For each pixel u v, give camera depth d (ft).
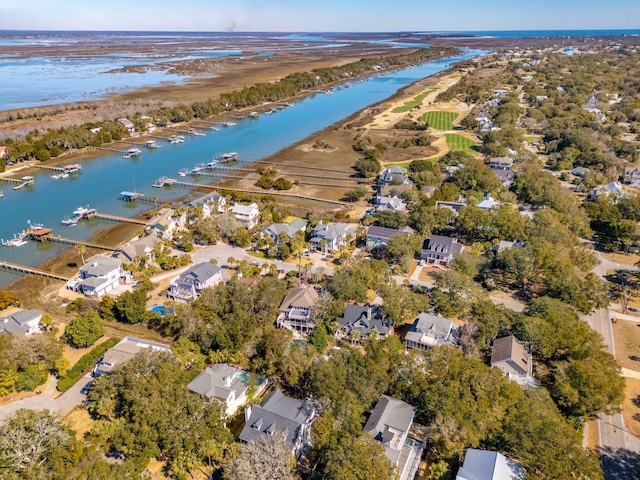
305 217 463.01
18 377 233.96
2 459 169.48
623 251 392.88
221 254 387.55
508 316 273.54
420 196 488.02
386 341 252.01
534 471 179.01
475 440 191.11
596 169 580.71
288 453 180.14
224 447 190.29
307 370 230.89
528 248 339.36
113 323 296.10
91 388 223.30
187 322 266.98
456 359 224.33
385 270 329.72
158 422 190.39
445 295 297.33
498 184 508.12
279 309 291.38
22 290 338.34
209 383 221.05
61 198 521.65
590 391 214.07
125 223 456.45
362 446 173.47
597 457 201.05
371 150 652.89
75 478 164.86
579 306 294.87
